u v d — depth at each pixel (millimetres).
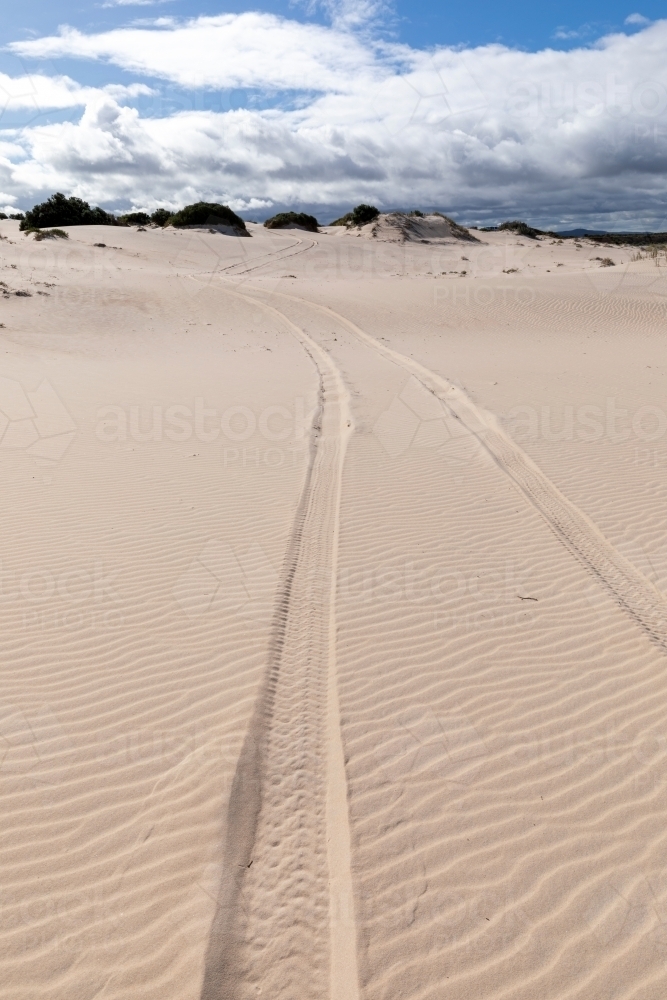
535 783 3809
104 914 3053
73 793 3713
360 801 3705
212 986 2779
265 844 3451
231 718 4324
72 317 22469
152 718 4324
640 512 7547
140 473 9008
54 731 4195
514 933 2992
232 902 3139
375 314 24703
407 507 7793
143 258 37219
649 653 4973
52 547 6738
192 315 24281
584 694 4559
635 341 20266
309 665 4914
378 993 2766
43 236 36219
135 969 2824
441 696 4566
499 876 3262
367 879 3254
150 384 14859
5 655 4969
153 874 3256
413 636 5250
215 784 3781
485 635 5250
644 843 3408
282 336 21500
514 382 14453
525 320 23594
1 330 19734
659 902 3100
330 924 3059
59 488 8414
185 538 6953
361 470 9078
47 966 2824
